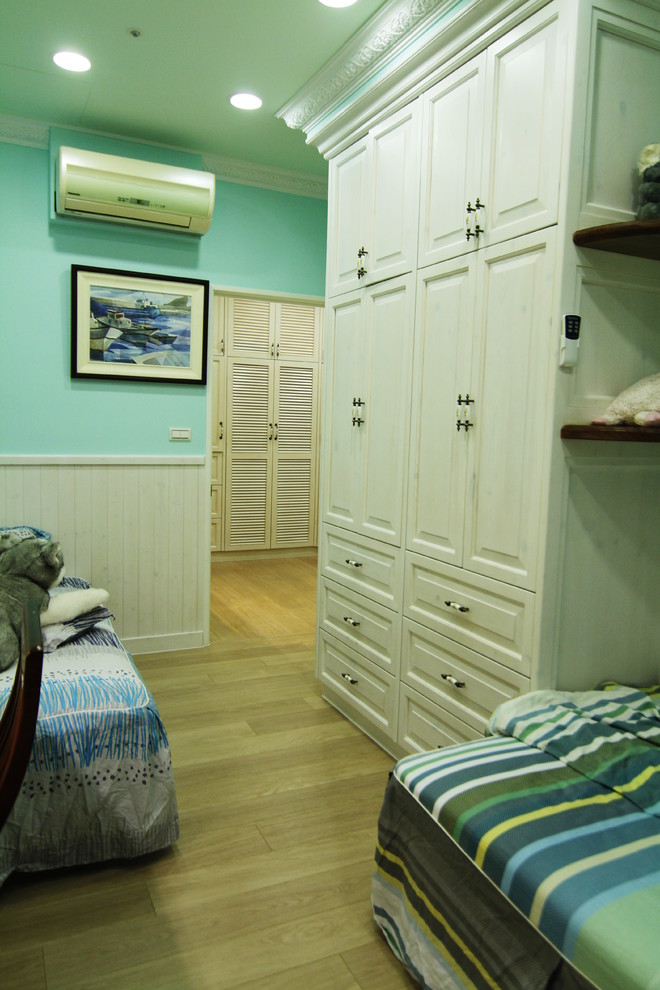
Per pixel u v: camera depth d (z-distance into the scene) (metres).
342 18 2.38
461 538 2.17
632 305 1.90
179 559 3.78
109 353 3.53
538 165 1.84
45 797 1.86
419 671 2.44
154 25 2.46
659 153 1.80
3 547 2.64
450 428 2.21
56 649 2.36
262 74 2.80
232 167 3.71
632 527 2.00
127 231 3.52
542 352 1.84
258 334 5.93
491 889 1.36
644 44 1.83
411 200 2.41
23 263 3.34
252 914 1.79
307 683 3.38
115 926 1.73
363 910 1.83
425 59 2.27
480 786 1.56
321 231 4.00
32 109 3.17
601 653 2.00
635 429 1.74
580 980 1.15
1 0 2.32
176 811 2.02
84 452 3.54
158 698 3.14
